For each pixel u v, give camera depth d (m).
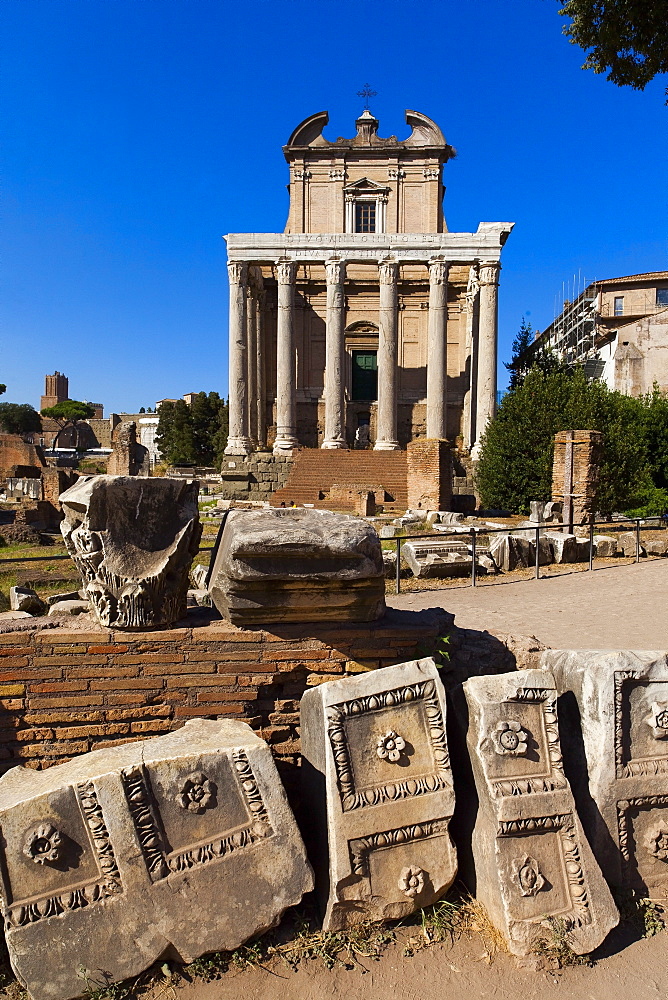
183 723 4.21
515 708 3.62
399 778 3.50
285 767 4.36
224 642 4.26
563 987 3.08
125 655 4.16
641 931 3.46
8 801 3.04
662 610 10.09
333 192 39.34
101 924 2.95
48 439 81.00
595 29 12.78
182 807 3.16
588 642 8.15
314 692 3.70
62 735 4.11
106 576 4.09
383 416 34.38
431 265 34.34
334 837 3.30
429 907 3.46
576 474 16.58
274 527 4.00
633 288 44.97
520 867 3.32
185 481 4.39
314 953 3.20
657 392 32.84
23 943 2.85
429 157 39.00
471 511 25.27
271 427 41.00
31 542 18.94
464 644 4.88
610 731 3.77
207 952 3.05
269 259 34.28
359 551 4.10
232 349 34.34
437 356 34.19
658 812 3.84
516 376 38.66
